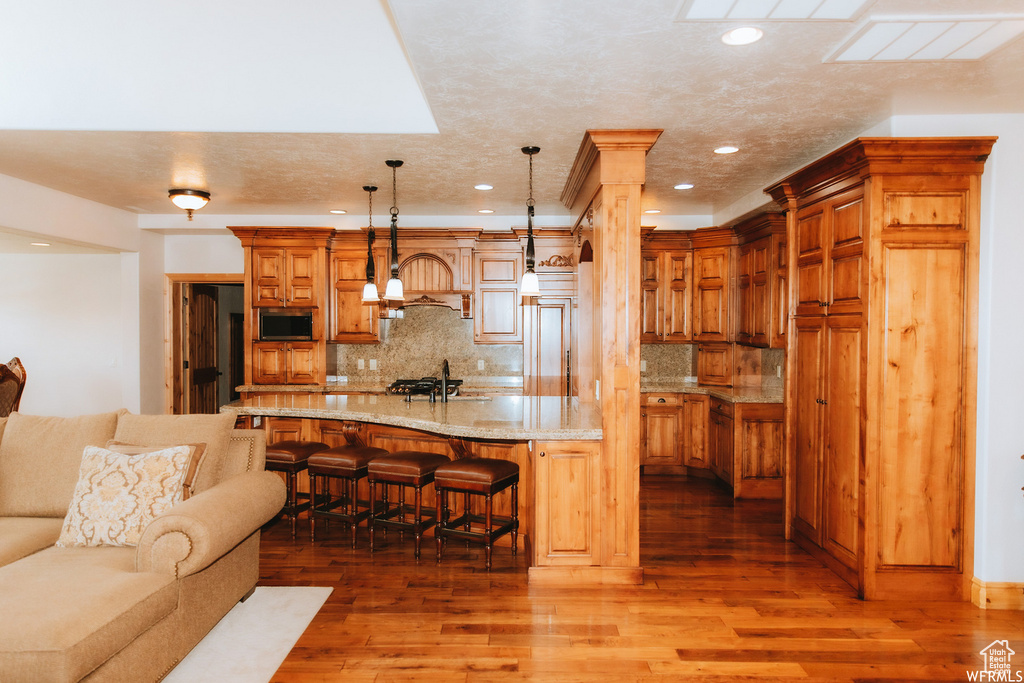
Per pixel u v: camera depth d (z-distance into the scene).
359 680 2.40
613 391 3.38
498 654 2.61
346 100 3.42
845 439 3.40
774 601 3.15
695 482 5.75
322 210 5.86
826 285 3.60
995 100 2.95
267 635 2.75
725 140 3.62
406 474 3.65
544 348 6.14
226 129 3.40
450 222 6.25
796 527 4.06
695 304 6.05
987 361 3.08
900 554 3.16
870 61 2.53
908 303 3.11
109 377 6.28
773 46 2.38
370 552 3.85
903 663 2.55
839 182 3.42
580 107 3.05
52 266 6.30
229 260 6.60
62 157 3.94
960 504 3.13
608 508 3.37
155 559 2.36
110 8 3.32
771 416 5.14
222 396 8.95
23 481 2.98
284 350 6.18
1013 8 2.09
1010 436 3.07
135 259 6.10
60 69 3.37
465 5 2.06
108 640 1.96
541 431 3.31
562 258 6.14
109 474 2.75
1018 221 3.06
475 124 3.30
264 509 2.91
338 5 3.35
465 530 3.92
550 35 2.29
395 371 6.70
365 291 4.20
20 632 1.83
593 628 2.85
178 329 6.74
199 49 3.37
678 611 3.03
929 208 3.09
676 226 6.15
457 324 6.69
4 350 6.32
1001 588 3.08
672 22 2.19
